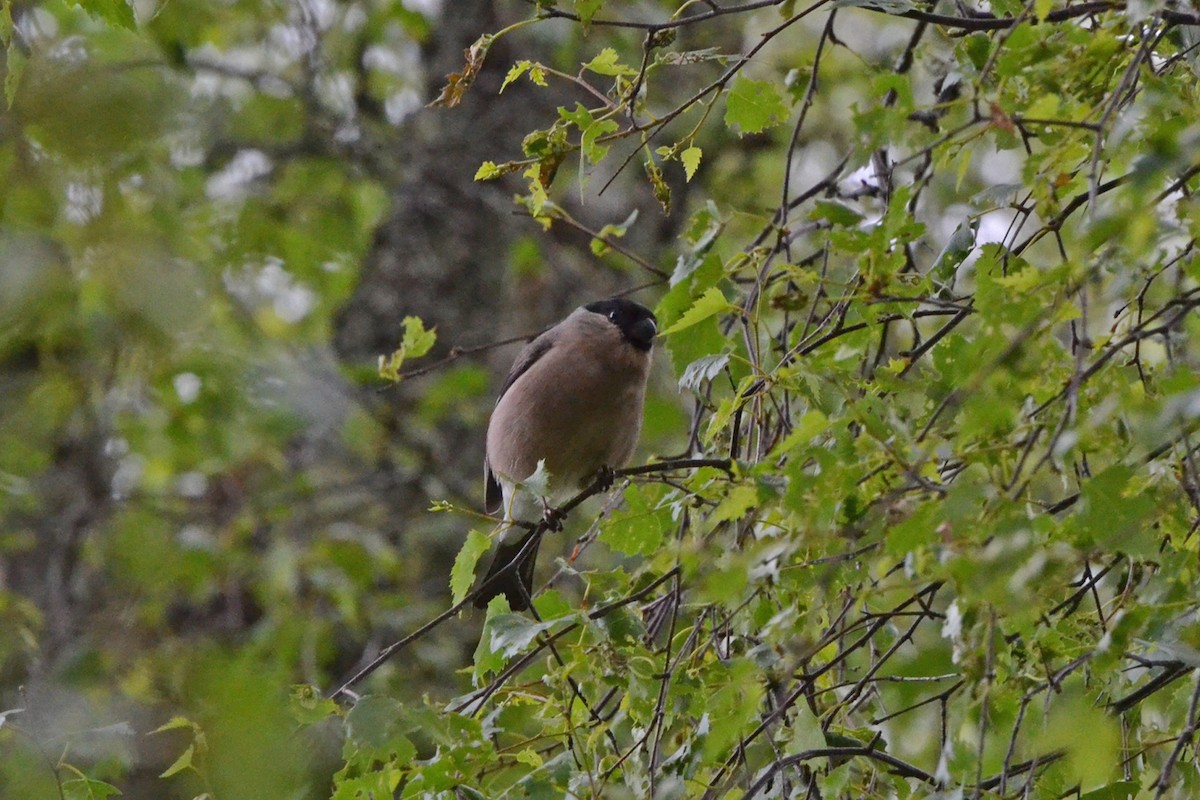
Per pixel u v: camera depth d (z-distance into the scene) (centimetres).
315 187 1551
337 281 1481
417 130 1583
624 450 1105
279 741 480
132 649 1218
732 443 715
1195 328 570
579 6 673
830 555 544
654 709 652
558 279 1504
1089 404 538
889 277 579
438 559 1424
